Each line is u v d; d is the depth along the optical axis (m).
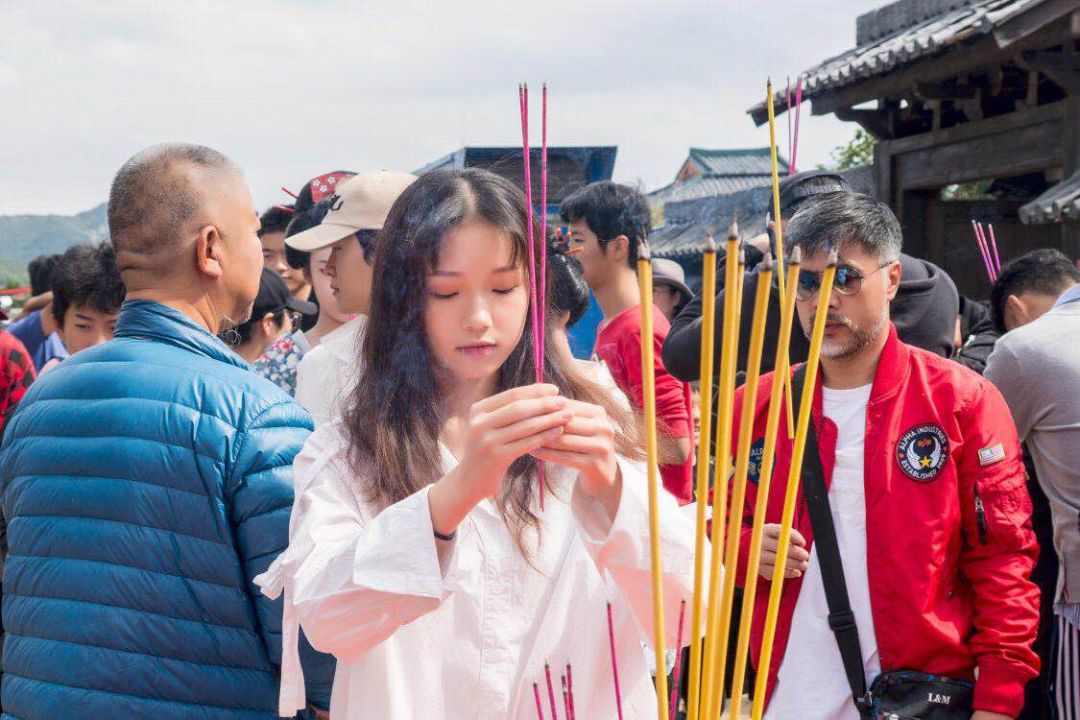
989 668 1.96
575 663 1.40
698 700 1.02
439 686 1.36
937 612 1.99
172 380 1.62
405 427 1.40
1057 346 2.44
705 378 0.95
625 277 3.23
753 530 0.99
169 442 1.58
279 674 1.60
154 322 1.69
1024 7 5.43
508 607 1.38
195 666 1.56
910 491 2.01
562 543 1.42
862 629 2.02
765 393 2.16
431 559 1.18
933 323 2.62
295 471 1.44
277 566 1.36
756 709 1.03
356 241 2.37
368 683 1.34
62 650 1.57
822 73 7.16
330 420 1.49
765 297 0.92
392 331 1.40
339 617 1.21
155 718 1.55
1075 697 2.47
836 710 2.01
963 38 5.82
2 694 1.67
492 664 1.37
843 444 2.07
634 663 1.43
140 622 1.55
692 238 15.66
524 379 1.49
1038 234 7.41
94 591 1.56
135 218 1.71
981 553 2.02
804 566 2.04
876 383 2.06
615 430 1.51
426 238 1.31
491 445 1.14
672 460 2.78
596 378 1.59
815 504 2.05
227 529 1.58
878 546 2.00
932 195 7.57
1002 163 6.50
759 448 2.14
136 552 1.56
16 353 3.41
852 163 16.50
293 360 2.98
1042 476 2.53
